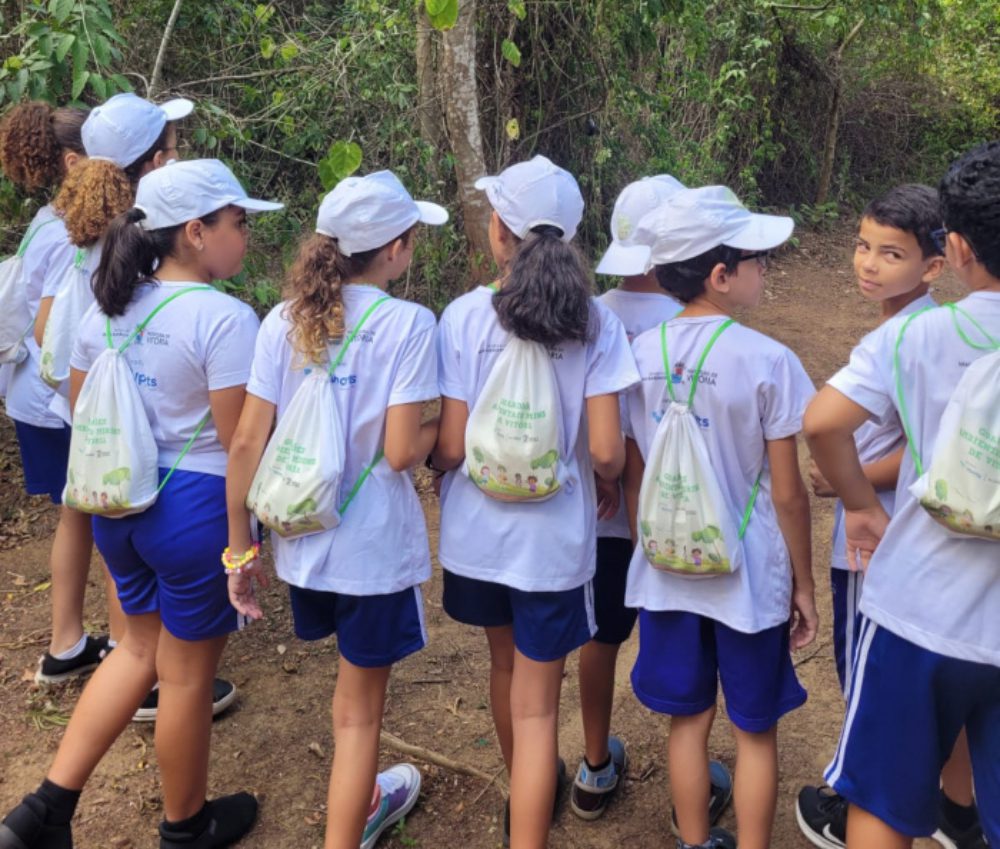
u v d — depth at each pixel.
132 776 3.02
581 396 2.31
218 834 2.70
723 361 2.21
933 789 1.93
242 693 3.41
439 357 2.41
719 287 2.25
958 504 1.73
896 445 2.26
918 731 1.90
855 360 1.95
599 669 2.71
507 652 2.60
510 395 2.26
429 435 2.42
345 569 2.34
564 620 2.38
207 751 2.62
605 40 6.73
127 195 2.90
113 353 2.45
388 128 5.71
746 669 2.29
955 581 1.82
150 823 2.83
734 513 2.26
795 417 2.21
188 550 2.46
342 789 2.42
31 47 4.64
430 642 3.70
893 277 2.35
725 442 2.24
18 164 3.25
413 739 3.16
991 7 12.52
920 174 12.67
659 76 7.97
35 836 2.48
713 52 9.38
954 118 12.76
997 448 1.71
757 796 2.31
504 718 2.66
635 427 2.38
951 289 9.16
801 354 7.02
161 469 2.48
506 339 2.32
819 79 11.02
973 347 1.80
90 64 5.16
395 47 5.74
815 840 2.69
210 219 2.46
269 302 5.22
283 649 3.67
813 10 9.88
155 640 2.63
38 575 4.25
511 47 5.16
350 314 2.31
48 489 3.40
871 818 1.98
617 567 2.66
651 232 2.44
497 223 2.41
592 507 2.43
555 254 2.22
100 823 2.83
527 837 2.38
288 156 5.66
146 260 2.46
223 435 2.46
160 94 5.46
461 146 5.20
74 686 3.47
